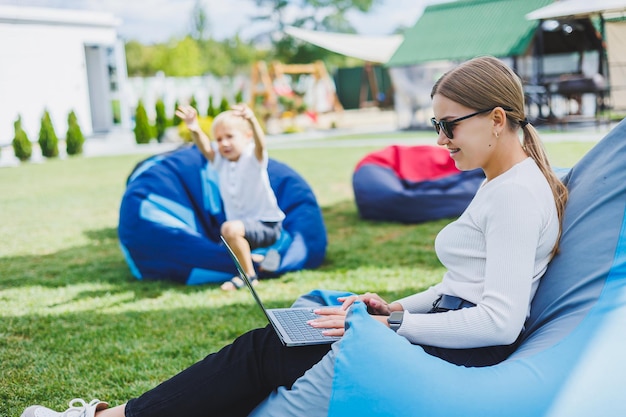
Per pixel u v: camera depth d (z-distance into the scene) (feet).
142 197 15.26
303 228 15.74
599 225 6.31
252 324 11.83
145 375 9.67
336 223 21.47
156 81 85.15
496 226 5.78
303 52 133.28
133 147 59.31
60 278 15.56
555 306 6.09
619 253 6.04
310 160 40.88
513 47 52.70
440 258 6.45
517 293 5.65
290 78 92.17
